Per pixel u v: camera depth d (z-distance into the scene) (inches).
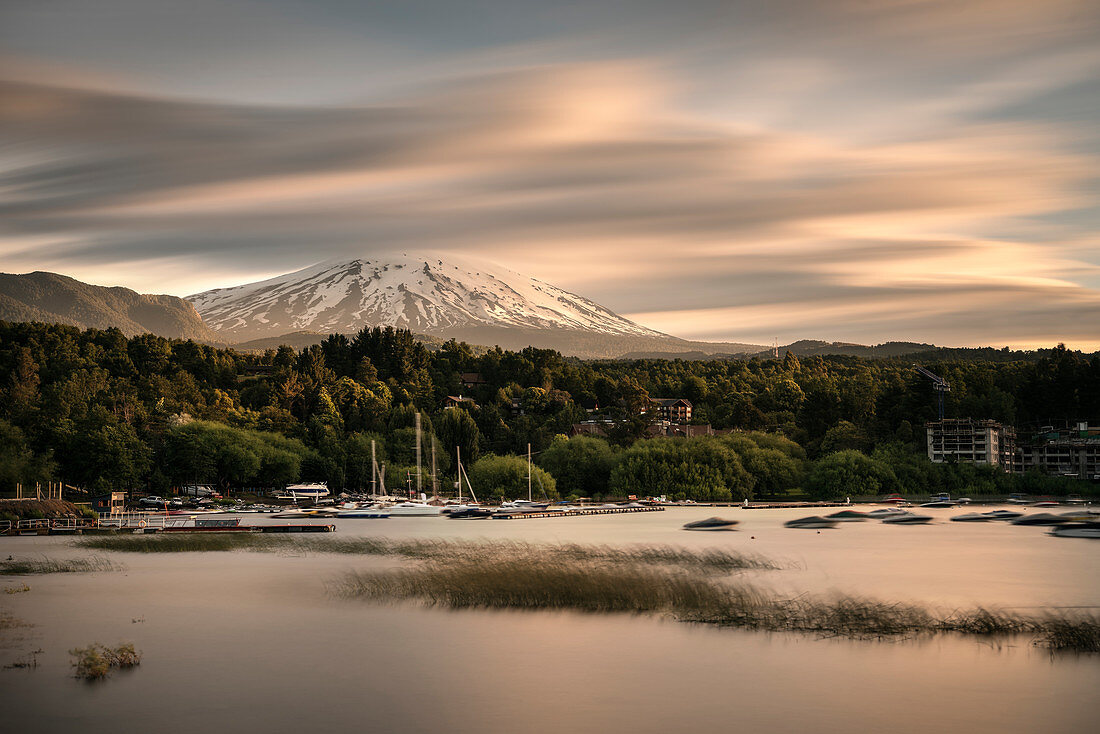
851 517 7135.8
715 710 1834.4
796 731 1722.4
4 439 7042.3
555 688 1979.6
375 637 2436.0
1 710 1841.8
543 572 3191.4
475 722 1776.6
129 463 7869.1
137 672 2113.7
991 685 1972.2
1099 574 3764.8
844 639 2369.6
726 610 2709.2
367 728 1748.3
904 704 1861.5
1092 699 1881.2
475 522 7150.6
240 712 1833.2
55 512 6432.1
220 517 7180.1
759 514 7819.9
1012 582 3523.6
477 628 2524.6
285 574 3639.3
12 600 3034.0
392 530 6314.0
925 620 2573.8
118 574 3700.8
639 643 2340.1
